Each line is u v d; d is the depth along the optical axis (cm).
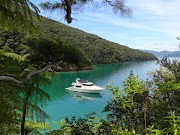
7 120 525
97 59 7881
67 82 4000
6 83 504
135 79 456
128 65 8094
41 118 700
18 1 266
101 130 469
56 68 493
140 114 452
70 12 405
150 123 442
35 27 314
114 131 407
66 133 499
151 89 463
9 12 282
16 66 567
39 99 668
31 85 624
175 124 135
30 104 652
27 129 1011
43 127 1144
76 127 491
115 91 479
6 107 515
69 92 3184
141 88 395
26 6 271
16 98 554
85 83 3394
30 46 512
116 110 481
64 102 2605
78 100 2739
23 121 700
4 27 308
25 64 573
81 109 2328
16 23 296
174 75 469
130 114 464
